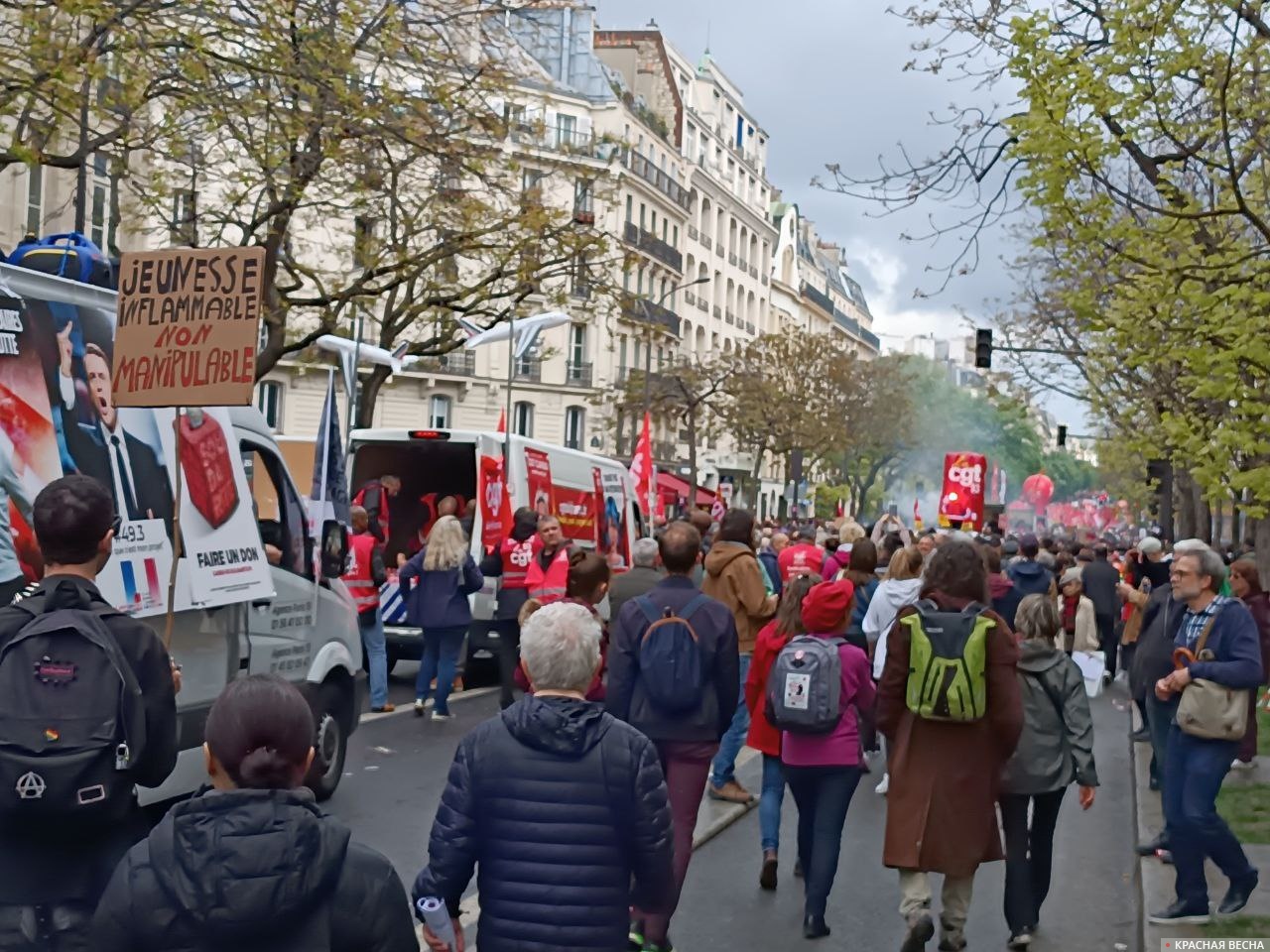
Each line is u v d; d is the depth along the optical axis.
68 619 4.42
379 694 14.46
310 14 14.92
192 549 7.43
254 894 2.78
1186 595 7.66
